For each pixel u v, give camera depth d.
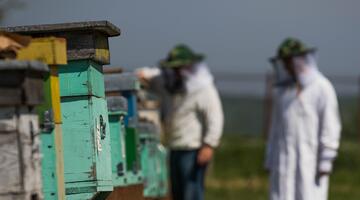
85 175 9.48
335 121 17.12
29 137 7.27
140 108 17.95
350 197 30.22
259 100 54.69
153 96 20.88
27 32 9.40
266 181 35.28
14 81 7.11
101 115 9.78
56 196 8.41
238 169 37.91
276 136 17.69
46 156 8.40
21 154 7.18
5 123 7.15
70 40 9.43
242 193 30.78
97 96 9.67
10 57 8.20
